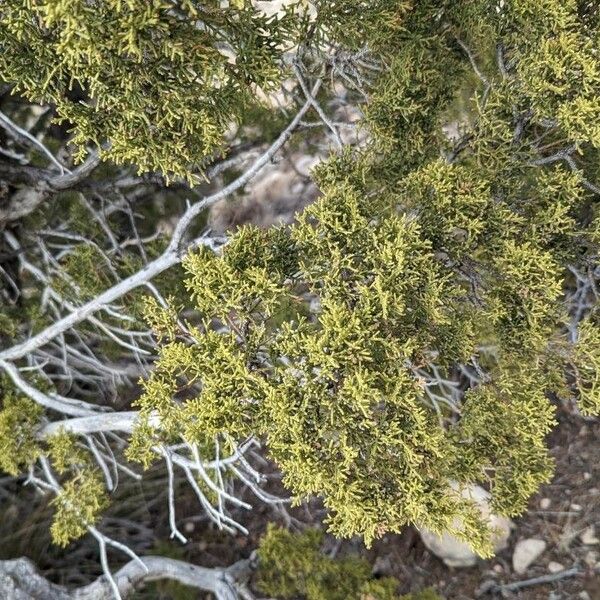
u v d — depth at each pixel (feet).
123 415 13.12
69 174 12.66
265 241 8.10
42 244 15.74
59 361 16.37
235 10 7.39
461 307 8.75
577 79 8.23
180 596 16.62
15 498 16.44
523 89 8.61
